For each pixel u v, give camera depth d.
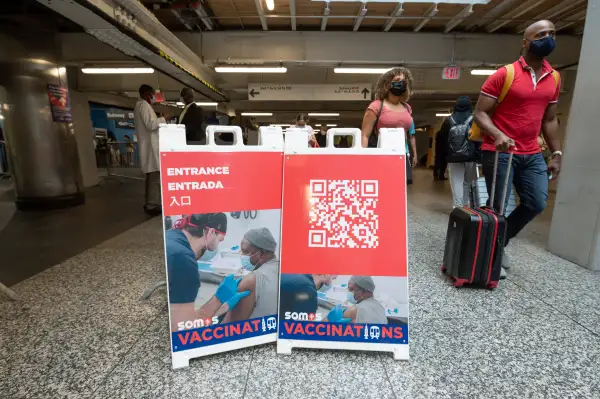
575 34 7.38
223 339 1.50
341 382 1.34
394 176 1.52
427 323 1.76
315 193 1.53
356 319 1.50
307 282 1.51
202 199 1.45
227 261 1.49
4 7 4.74
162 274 2.45
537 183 2.24
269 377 1.37
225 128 1.48
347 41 7.43
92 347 1.57
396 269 1.50
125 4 3.80
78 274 2.45
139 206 5.47
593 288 2.19
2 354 1.51
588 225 2.53
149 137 4.60
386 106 2.39
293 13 6.08
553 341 1.61
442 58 7.53
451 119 4.14
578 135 2.62
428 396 1.26
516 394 1.27
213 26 7.25
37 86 5.10
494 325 1.74
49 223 4.21
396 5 5.93
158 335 1.67
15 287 2.23
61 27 6.76
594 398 1.25
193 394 1.27
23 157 5.03
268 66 7.56
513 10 6.13
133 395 1.27
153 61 5.33
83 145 8.27
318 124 26.81
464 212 2.15
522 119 2.17
